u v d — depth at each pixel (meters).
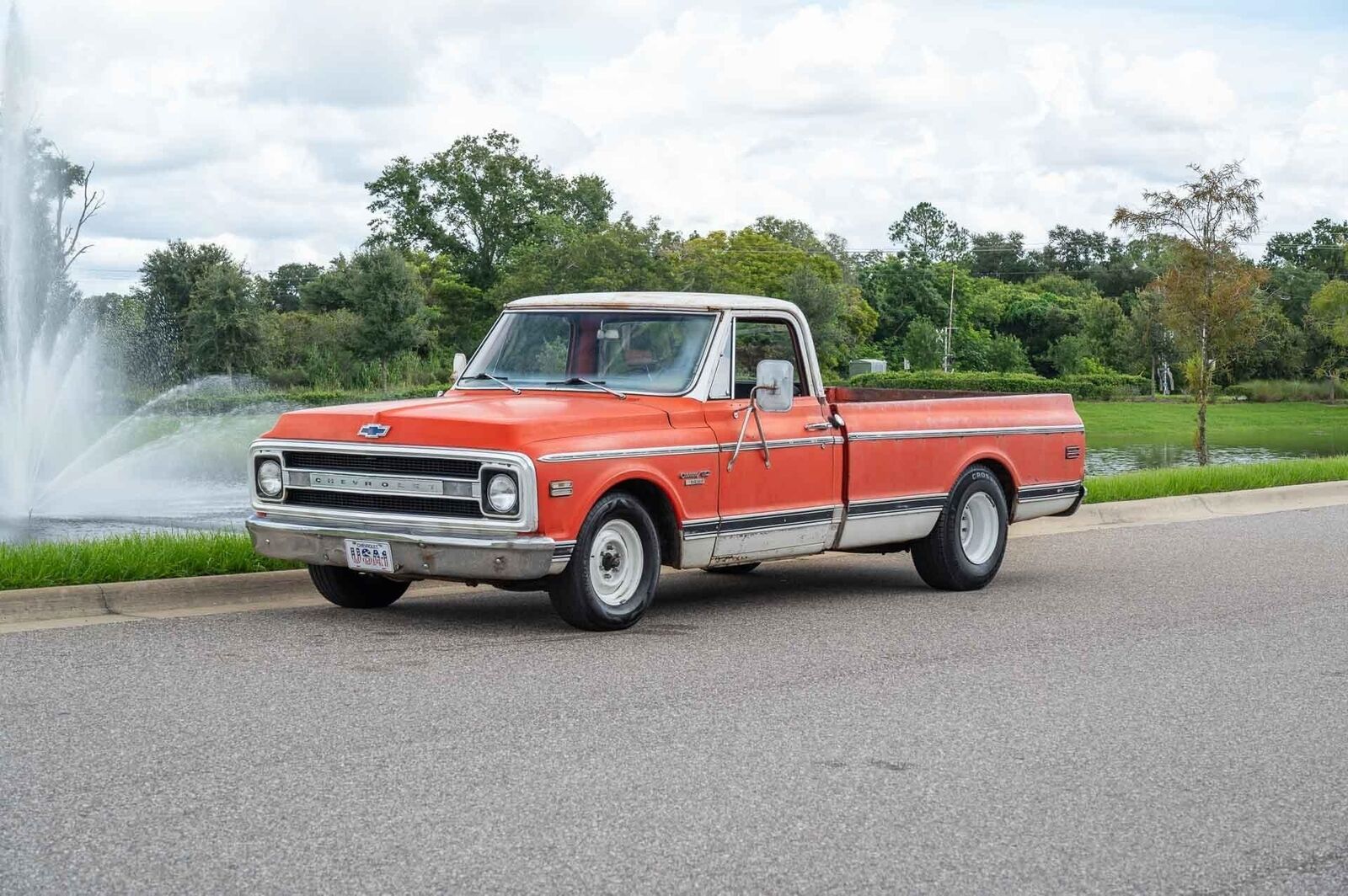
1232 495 18.03
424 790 5.62
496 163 93.25
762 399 9.30
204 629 8.73
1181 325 32.72
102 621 8.93
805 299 91.31
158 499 19.41
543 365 9.80
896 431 10.45
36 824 5.14
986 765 6.13
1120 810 5.56
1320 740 6.66
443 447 8.34
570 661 8.02
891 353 115.88
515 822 5.26
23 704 6.83
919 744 6.46
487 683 7.45
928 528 10.82
